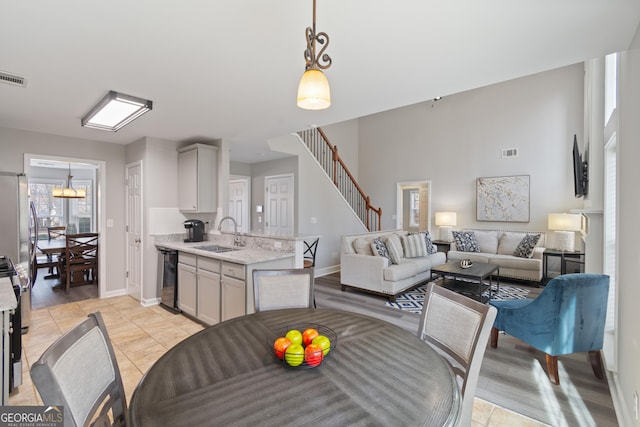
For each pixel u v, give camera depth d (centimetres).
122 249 459
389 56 199
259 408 91
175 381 106
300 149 563
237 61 206
